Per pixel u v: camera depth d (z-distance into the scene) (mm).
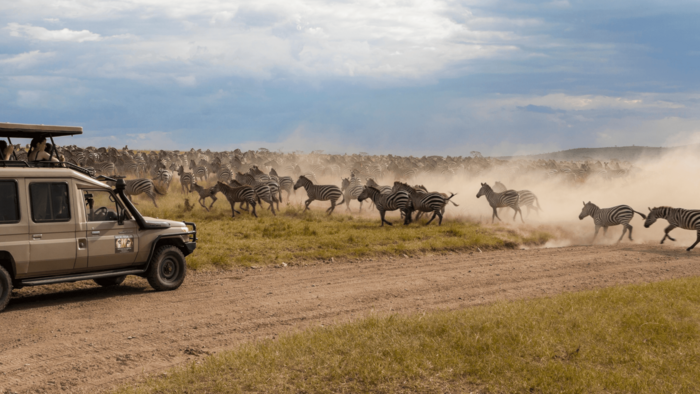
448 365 5266
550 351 5645
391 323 6652
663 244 16688
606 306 7711
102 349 6223
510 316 6879
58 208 8180
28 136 9203
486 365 5234
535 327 6410
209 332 6977
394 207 18781
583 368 5234
